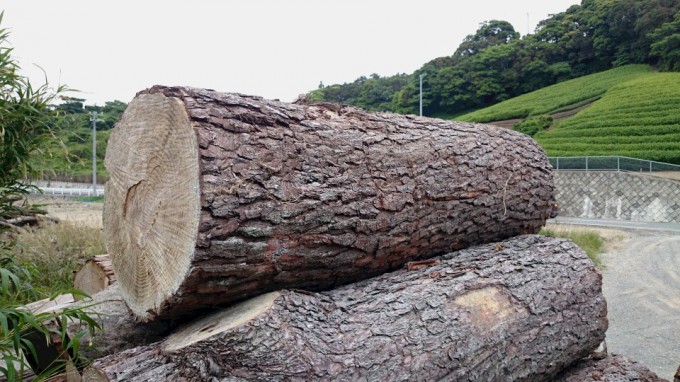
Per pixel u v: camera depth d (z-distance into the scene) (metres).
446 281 2.57
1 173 3.55
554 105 29.92
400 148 2.72
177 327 2.28
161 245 2.04
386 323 2.16
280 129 2.19
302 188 2.12
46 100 3.63
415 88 41.53
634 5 35.41
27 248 4.75
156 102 2.07
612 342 4.37
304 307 2.09
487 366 2.33
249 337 1.81
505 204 3.34
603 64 37.94
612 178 15.37
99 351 2.35
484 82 39.16
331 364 1.89
